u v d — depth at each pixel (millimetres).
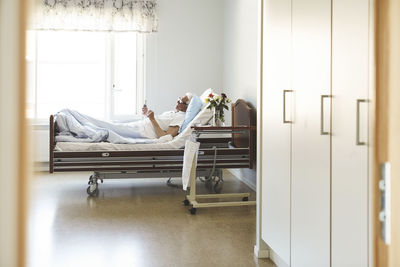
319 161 1954
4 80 459
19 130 463
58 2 6184
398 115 533
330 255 1845
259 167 2881
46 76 6359
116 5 6309
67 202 4375
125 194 4773
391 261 558
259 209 2881
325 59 1881
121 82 6504
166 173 4922
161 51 6543
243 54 5402
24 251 469
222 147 5133
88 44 6426
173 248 3014
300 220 2189
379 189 575
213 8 6605
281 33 2451
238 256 2873
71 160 4477
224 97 4582
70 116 4816
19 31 462
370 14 1497
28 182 474
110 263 2709
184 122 5000
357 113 1568
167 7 6523
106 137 4695
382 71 557
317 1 1954
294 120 2262
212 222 3680
